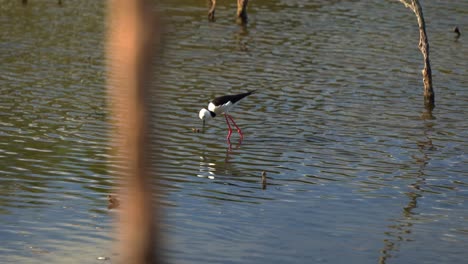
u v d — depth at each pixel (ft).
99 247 38.22
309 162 54.44
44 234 39.50
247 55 86.69
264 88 74.18
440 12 111.14
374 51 90.17
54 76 74.79
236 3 116.98
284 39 94.84
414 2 69.67
